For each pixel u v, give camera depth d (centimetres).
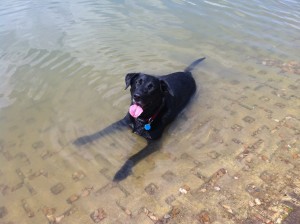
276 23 252
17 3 303
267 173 122
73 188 118
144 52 214
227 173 122
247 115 154
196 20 261
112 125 149
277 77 185
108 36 235
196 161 129
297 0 299
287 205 108
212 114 156
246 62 202
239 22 255
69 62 202
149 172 124
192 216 106
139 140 142
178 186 117
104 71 192
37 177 123
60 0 310
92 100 167
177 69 195
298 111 156
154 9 283
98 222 105
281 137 140
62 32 242
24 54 213
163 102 145
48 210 110
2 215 108
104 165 128
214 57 208
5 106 164
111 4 296
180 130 147
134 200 112
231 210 108
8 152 135
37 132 146
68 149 136
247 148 134
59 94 172
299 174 121
